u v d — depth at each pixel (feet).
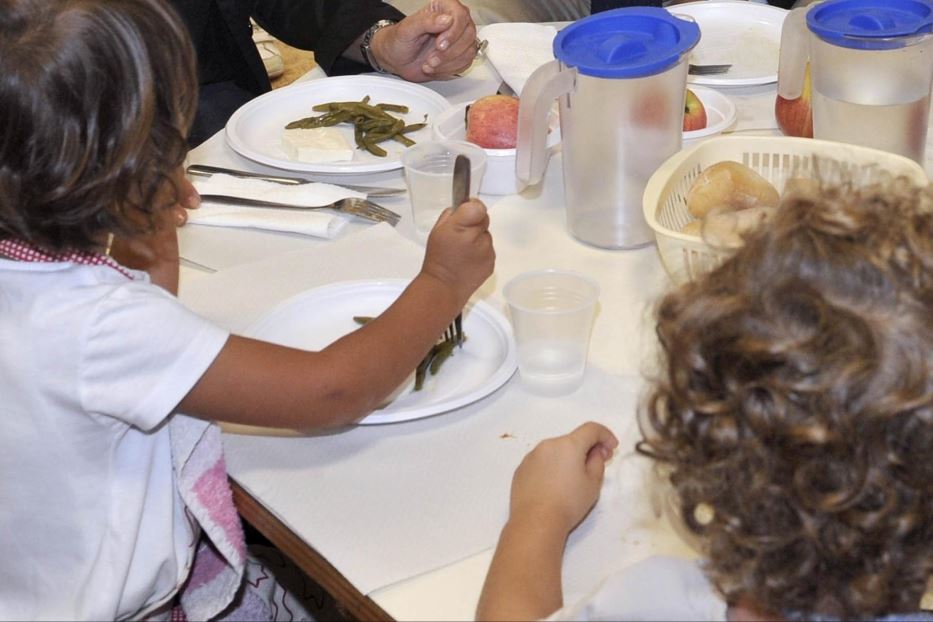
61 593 3.66
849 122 4.45
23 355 3.34
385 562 3.08
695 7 6.24
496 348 3.91
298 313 4.11
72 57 3.13
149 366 3.32
